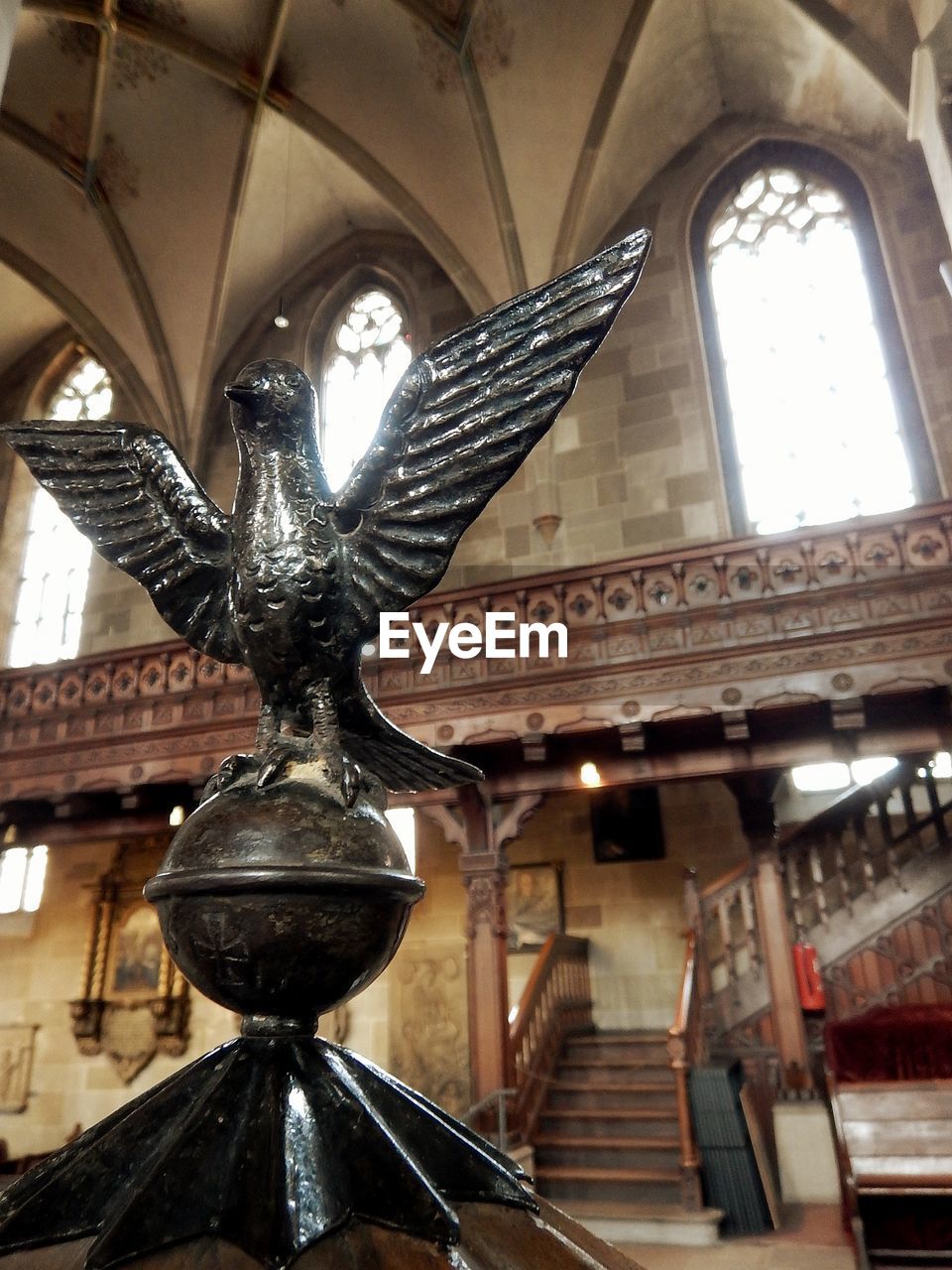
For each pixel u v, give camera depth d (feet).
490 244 50.29
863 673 28.30
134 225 53.31
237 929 3.61
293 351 57.52
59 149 50.80
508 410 4.78
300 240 57.41
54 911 52.95
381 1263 2.99
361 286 58.59
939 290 44.04
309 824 3.86
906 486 42.45
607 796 46.42
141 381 56.70
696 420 46.65
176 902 3.76
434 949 45.96
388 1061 44.62
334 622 4.55
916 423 42.96
